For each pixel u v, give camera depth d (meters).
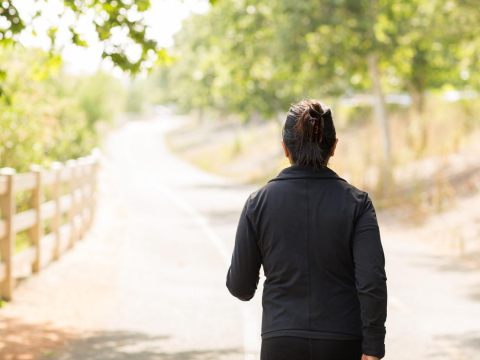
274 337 4.47
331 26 30.44
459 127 36.12
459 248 19.16
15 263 13.45
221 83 55.22
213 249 19.81
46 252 16.50
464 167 30.12
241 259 4.73
